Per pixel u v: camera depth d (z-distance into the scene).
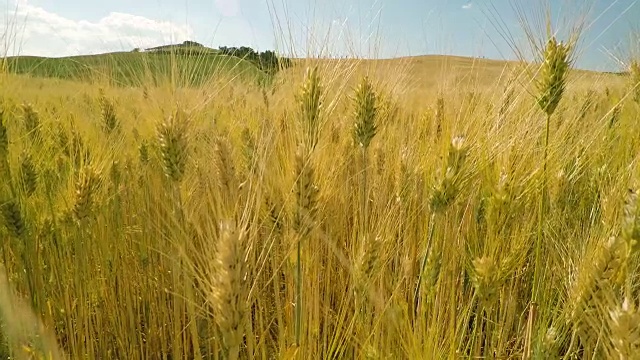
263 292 4.07
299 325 2.79
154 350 4.29
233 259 2.09
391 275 3.97
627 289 2.34
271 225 3.31
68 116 5.44
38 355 3.23
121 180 4.93
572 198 4.52
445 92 5.27
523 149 3.63
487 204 3.60
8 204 3.47
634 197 2.46
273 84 5.00
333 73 3.68
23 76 4.97
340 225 4.50
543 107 3.52
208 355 3.84
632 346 2.01
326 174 3.54
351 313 3.87
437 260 3.20
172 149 3.40
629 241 2.43
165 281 4.32
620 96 6.36
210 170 3.76
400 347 3.05
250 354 2.44
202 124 4.62
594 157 4.89
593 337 2.71
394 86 5.57
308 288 3.50
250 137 4.44
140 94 5.66
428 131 5.43
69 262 4.36
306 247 3.48
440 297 3.53
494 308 3.82
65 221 4.12
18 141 4.23
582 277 2.71
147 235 4.58
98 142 4.84
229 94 6.29
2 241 3.80
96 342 4.26
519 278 4.20
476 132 3.71
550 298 3.51
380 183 4.64
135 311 4.62
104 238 4.58
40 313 3.54
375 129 4.19
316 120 3.23
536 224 4.07
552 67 3.40
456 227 3.98
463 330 3.27
